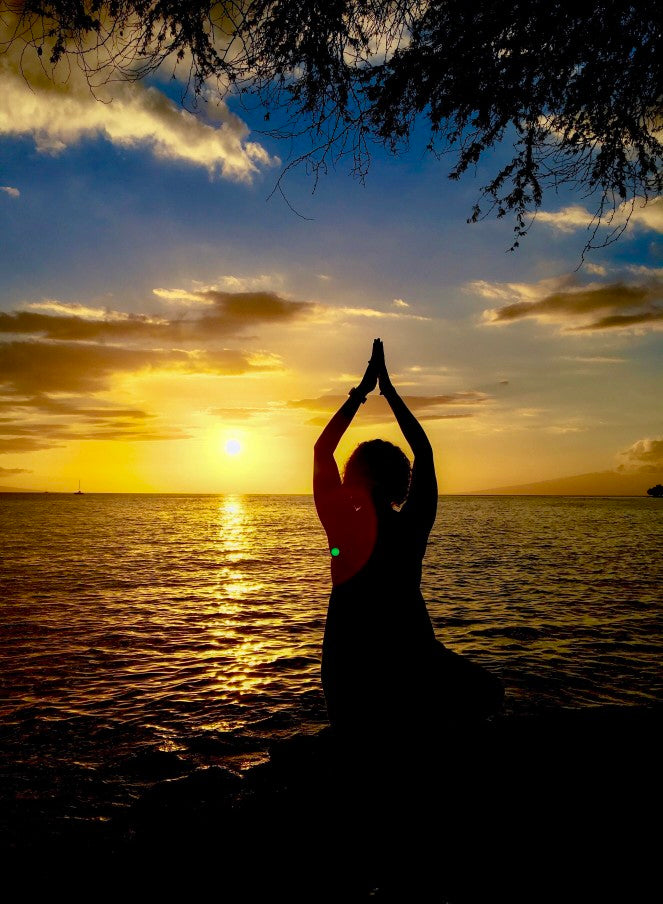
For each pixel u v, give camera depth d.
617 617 12.09
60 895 2.38
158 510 96.94
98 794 4.36
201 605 13.91
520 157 5.02
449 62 4.27
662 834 2.34
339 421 2.79
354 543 2.66
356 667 2.58
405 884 2.14
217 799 2.91
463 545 31.72
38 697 7.08
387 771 2.65
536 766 2.85
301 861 2.33
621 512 91.12
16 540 33.62
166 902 2.20
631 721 3.43
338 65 4.37
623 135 4.80
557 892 2.05
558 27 4.15
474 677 2.66
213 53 4.24
